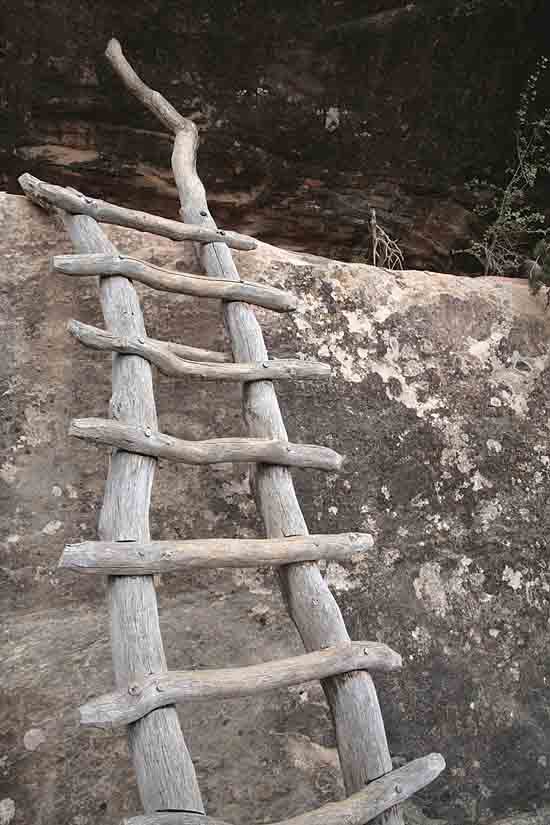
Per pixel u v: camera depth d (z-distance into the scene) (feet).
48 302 7.80
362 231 13.05
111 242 8.18
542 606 9.02
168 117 10.23
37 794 6.59
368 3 10.96
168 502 7.72
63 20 10.46
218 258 8.16
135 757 4.87
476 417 9.30
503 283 10.19
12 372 7.50
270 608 7.83
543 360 9.91
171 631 7.41
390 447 8.75
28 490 7.31
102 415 7.72
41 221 7.96
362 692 5.64
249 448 6.39
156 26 10.78
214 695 5.13
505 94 12.04
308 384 8.57
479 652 8.53
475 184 12.66
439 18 11.19
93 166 11.53
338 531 8.24
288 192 12.44
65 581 7.25
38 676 6.88
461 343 9.52
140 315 6.93
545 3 11.30
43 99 10.89
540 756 8.46
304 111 11.76
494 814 8.11
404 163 12.45
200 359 7.41
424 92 11.87
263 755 7.32
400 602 8.32
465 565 8.75
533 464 9.46
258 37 11.08
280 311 7.99
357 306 9.07
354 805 5.08
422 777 5.41
